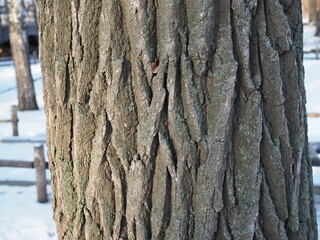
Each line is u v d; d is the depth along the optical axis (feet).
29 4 92.02
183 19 5.46
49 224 17.48
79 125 5.89
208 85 5.55
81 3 5.70
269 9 5.68
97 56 5.76
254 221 5.77
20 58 43.83
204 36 5.41
